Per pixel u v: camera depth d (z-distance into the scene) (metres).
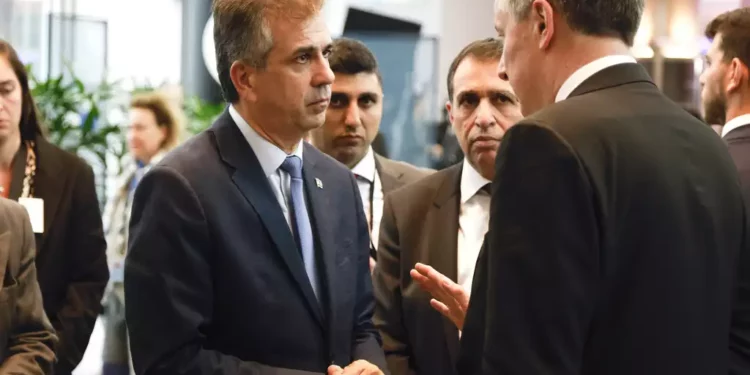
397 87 6.63
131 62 8.77
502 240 1.43
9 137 2.93
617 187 1.42
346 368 1.90
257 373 1.83
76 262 3.07
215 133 1.99
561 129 1.43
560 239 1.38
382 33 6.64
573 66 1.55
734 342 1.69
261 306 1.88
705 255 1.49
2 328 2.13
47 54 7.13
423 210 2.44
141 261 1.84
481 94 2.34
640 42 6.52
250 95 1.95
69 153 3.14
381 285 2.42
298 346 1.92
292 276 1.93
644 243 1.43
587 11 1.53
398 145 6.55
